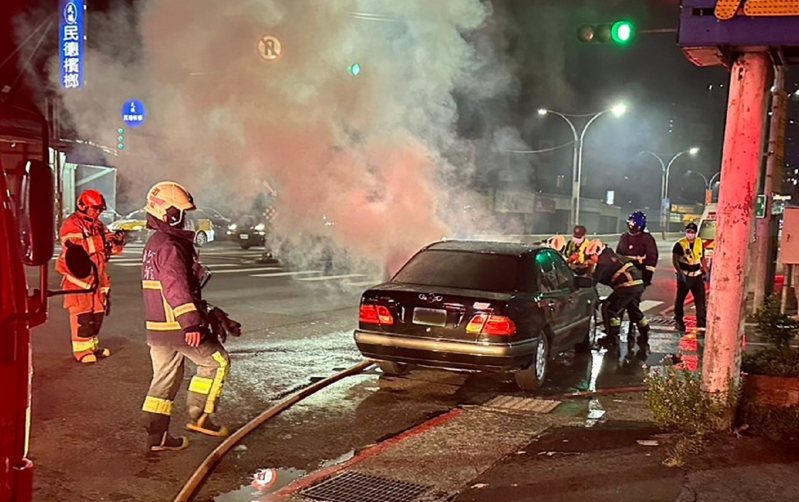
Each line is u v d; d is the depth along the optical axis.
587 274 10.80
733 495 4.35
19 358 2.61
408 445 5.53
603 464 4.92
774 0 4.80
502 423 6.16
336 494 4.61
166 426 5.35
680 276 11.60
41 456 5.18
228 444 5.50
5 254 2.57
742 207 5.23
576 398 7.17
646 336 10.52
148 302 5.29
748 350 9.01
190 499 4.55
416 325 7.12
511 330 6.92
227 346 9.27
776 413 5.34
